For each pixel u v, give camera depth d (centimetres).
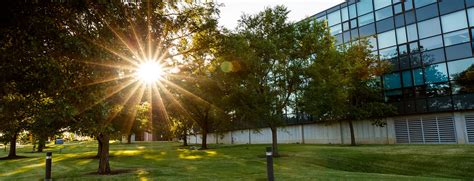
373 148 2367
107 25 664
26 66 591
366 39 2977
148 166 1886
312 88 1934
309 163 1827
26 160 2831
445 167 1512
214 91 2267
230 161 2005
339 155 2011
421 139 2805
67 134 1705
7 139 2797
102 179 1330
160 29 1090
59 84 623
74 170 1820
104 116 848
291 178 1196
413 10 2936
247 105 1975
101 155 1594
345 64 2528
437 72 2736
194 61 1705
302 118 3866
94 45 629
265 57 2003
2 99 736
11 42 559
